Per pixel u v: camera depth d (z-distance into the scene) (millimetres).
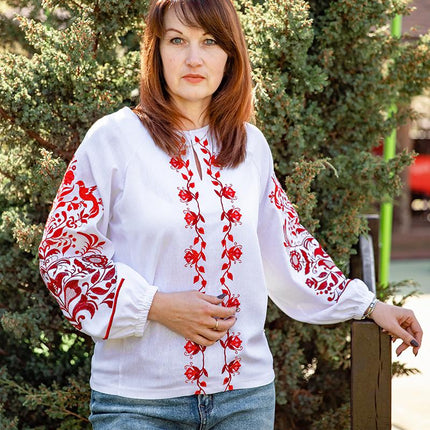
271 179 2266
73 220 1984
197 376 2006
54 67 2803
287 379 3127
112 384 2031
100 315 1939
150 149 2020
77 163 2016
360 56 3186
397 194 3156
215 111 2121
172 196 1992
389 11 3148
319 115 3279
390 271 11266
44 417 3205
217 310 1976
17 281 3094
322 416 3219
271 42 2869
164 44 2064
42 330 3025
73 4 2936
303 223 2910
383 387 2355
